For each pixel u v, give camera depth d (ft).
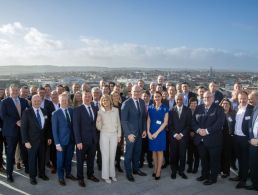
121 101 22.77
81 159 17.76
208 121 18.03
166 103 22.29
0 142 19.76
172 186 17.76
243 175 17.56
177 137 19.02
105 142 18.25
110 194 16.51
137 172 19.81
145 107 19.52
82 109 18.02
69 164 18.75
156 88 24.56
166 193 16.70
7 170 18.08
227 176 19.43
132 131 18.78
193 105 20.79
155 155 19.29
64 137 17.93
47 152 21.09
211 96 18.43
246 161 17.51
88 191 16.88
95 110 18.65
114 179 18.57
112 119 18.54
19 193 16.42
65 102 18.16
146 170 20.84
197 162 20.13
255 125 16.83
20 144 19.20
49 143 19.21
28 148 17.58
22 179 18.60
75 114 17.74
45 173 19.88
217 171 18.22
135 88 19.01
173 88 22.77
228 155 19.16
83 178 17.84
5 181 18.16
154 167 19.70
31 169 17.78
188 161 20.40
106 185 17.84
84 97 18.16
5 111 18.48
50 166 21.26
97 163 21.48
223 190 17.19
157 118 19.13
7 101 18.75
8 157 18.10
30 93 25.05
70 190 16.98
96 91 21.17
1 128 19.66
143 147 21.16
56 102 21.65
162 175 19.75
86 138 17.88
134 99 19.10
